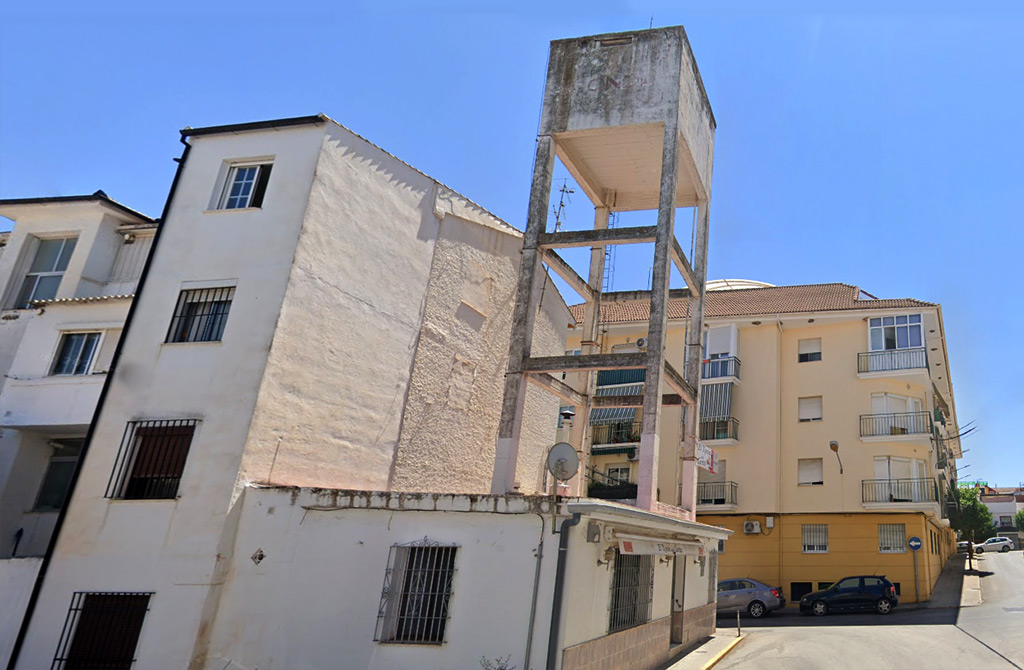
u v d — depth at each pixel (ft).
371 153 49.88
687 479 54.34
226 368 41.65
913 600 87.40
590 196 62.23
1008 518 246.68
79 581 39.11
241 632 36.88
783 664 46.47
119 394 42.98
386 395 49.29
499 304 61.52
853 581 80.18
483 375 59.06
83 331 49.03
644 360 47.24
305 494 38.73
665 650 47.44
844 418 97.14
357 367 47.26
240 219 45.52
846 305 102.32
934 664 45.57
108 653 37.55
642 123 52.08
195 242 45.83
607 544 37.63
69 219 56.75
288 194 45.19
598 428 110.22
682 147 54.85
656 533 43.80
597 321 57.57
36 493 49.06
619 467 108.06
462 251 57.72
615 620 39.42
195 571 37.68
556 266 53.42
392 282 50.70
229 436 40.01
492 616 33.83
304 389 43.39
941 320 99.04
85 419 45.93
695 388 56.70
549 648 32.12
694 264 59.77
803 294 112.88
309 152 46.01
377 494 37.60
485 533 35.37
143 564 38.55
